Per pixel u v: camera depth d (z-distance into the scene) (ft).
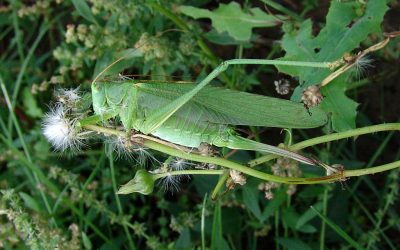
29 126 0.85
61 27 0.84
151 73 0.72
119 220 0.68
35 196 0.77
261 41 0.79
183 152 0.48
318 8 0.78
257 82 0.72
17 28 0.83
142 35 0.66
